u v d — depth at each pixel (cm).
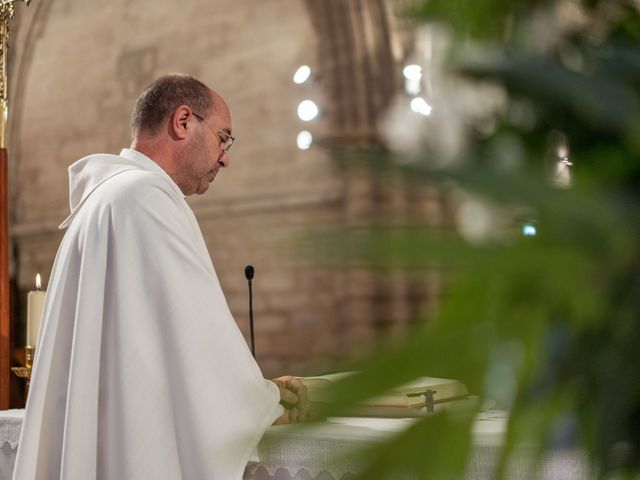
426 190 20
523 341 19
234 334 184
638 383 21
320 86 655
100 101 720
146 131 217
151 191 194
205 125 220
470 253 19
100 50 726
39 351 199
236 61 696
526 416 20
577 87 24
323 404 19
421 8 25
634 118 23
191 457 176
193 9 708
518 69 24
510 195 20
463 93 24
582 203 20
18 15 730
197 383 178
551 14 27
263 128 680
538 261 19
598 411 21
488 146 23
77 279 198
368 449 20
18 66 739
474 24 24
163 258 186
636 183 24
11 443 231
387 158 20
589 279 20
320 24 654
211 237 688
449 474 19
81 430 182
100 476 183
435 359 19
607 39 28
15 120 737
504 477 20
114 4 725
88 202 202
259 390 178
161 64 715
